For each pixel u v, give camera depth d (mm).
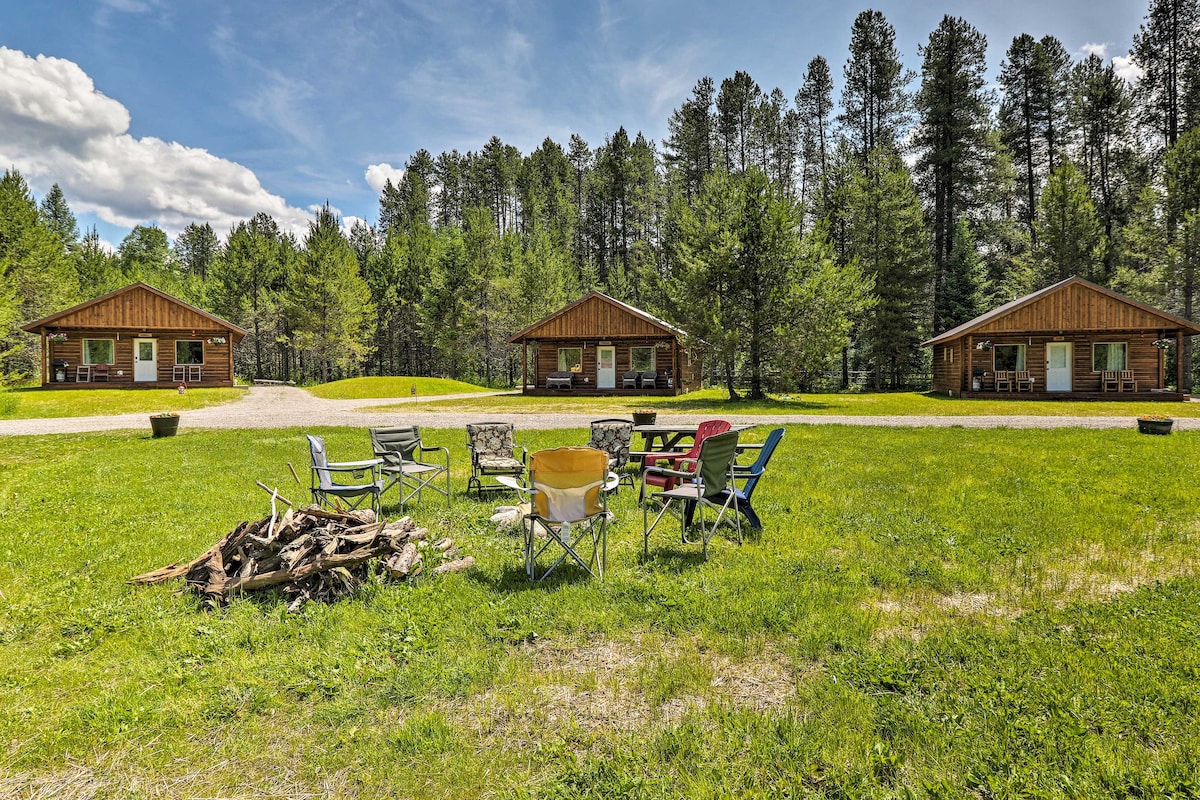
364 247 56750
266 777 2311
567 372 28609
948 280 34000
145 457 10352
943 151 34938
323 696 2869
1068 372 23031
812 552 4887
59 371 25516
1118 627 3367
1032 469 8320
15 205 31781
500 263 42594
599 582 4262
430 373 50875
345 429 14281
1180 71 31312
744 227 20797
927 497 6691
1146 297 26891
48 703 2801
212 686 2938
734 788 2160
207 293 50156
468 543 5371
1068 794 2080
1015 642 3207
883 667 2967
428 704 2783
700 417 16031
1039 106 36406
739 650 3223
